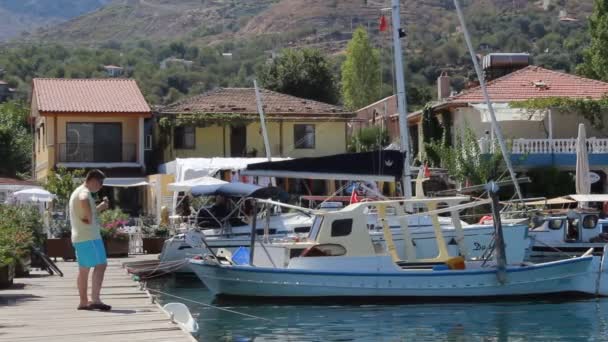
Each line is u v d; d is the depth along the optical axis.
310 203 35.28
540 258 33.16
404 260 26.52
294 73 84.25
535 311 23.83
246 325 21.59
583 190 38.91
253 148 54.72
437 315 23.11
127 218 40.88
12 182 48.84
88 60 174.00
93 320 16.80
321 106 56.91
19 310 18.23
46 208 47.03
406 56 137.00
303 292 24.84
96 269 18.08
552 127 48.66
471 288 25.08
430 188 44.06
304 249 25.61
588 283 25.89
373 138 56.03
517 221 29.41
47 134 52.97
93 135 53.41
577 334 20.41
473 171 44.03
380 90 96.56
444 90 61.47
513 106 47.84
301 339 19.73
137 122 54.00
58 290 22.19
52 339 14.83
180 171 44.06
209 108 55.16
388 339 19.80
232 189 30.73
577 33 150.62
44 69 160.75
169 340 14.68
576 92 50.91
